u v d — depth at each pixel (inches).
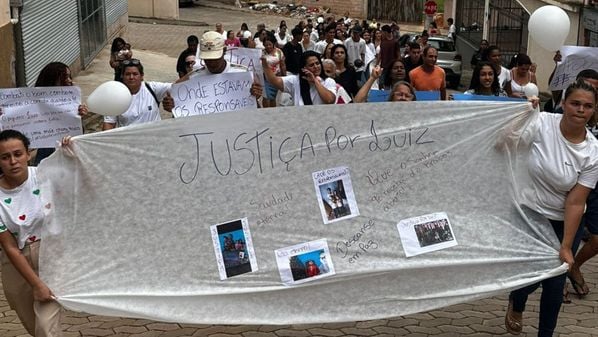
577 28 778.2
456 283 214.8
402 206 214.1
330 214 211.2
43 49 621.9
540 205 213.3
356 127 211.3
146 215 205.3
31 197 192.4
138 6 1625.2
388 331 238.1
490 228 215.3
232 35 877.2
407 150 213.5
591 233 253.4
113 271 204.2
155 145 203.9
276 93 407.2
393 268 211.2
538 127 210.1
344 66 420.8
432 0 1551.4
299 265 209.8
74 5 767.1
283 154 209.3
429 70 382.6
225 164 207.5
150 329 239.5
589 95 198.7
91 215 202.2
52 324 196.5
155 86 285.3
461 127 213.8
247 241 209.2
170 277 206.8
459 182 215.5
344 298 212.1
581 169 204.2
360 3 1980.8
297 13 1963.6
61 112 251.6
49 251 199.0
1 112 245.4
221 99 276.1
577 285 264.4
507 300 263.6
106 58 895.7
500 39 1102.4
